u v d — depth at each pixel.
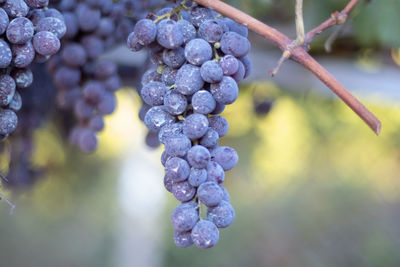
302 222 3.07
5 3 0.55
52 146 1.19
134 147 1.76
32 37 0.56
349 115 1.62
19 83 0.57
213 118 0.56
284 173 2.90
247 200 3.12
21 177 0.88
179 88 0.55
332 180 3.11
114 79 0.74
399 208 3.15
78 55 0.69
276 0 0.92
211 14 0.58
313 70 0.56
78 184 2.07
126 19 0.71
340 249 3.03
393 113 1.78
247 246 2.99
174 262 2.83
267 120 1.26
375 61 1.04
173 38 0.55
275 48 1.00
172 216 0.54
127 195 1.83
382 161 2.84
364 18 0.93
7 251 3.03
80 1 0.68
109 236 2.97
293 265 2.93
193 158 0.54
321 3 0.91
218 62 0.56
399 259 2.98
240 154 1.34
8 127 0.58
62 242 3.10
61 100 0.75
